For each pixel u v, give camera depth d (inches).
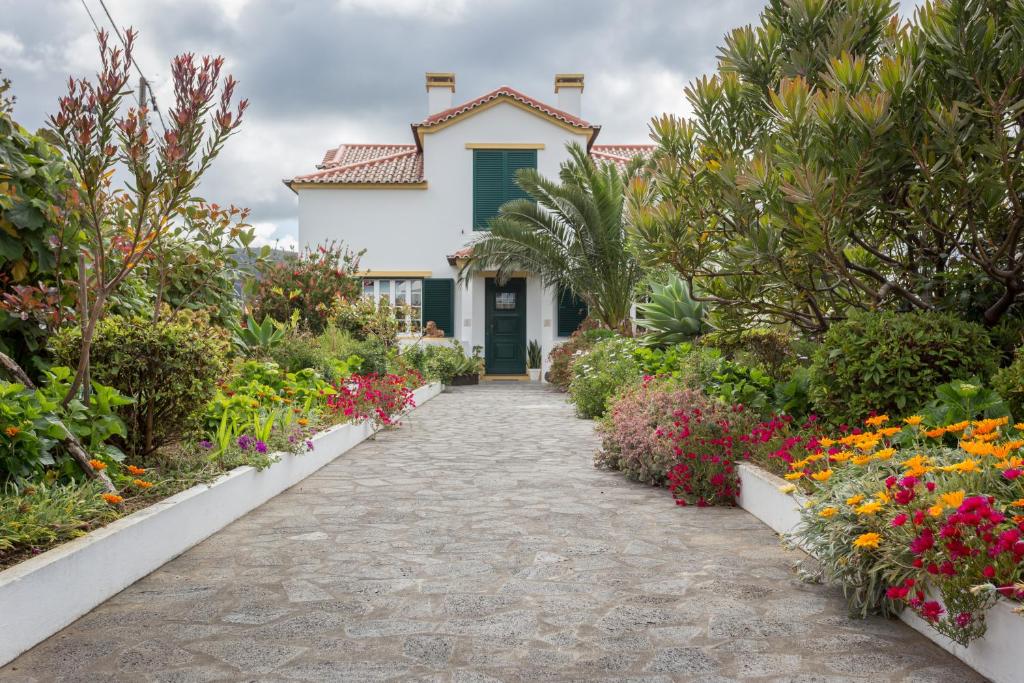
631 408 300.0
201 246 309.0
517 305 840.3
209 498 188.9
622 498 234.1
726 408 265.3
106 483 166.1
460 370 762.2
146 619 131.4
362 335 605.6
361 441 363.6
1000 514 109.1
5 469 152.6
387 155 924.0
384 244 831.1
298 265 613.9
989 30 202.7
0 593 111.8
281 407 296.7
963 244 243.4
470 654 116.7
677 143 287.1
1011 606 103.2
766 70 277.9
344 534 190.2
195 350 207.2
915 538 119.1
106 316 217.3
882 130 200.2
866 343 213.8
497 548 177.3
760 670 110.7
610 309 721.0
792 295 300.4
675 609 136.6
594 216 706.2
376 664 113.0
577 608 137.3
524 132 837.8
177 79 179.3
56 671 110.3
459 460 308.8
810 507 151.5
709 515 211.3
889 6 255.6
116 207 233.0
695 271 284.4
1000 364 234.7
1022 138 208.2
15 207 195.9
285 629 126.9
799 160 211.0
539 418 468.8
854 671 110.0
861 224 249.1
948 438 185.8
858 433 206.5
